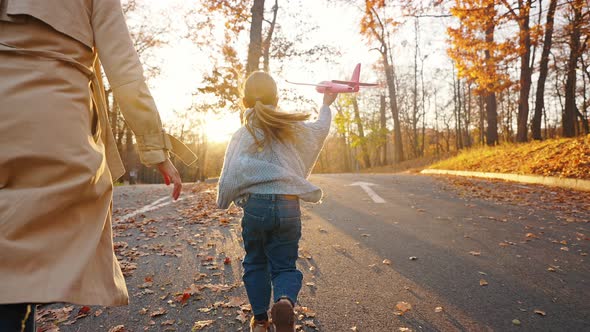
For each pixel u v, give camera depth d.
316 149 2.21
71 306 2.96
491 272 3.63
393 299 3.03
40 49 1.23
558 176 9.31
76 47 1.33
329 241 4.71
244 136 2.12
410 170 23.89
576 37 20.02
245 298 3.08
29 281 1.14
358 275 3.55
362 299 3.03
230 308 2.92
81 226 1.30
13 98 1.16
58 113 1.23
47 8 1.24
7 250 1.12
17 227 1.14
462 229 5.30
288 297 1.97
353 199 7.96
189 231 5.38
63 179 1.23
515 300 3.02
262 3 14.18
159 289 3.30
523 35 15.27
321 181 11.70
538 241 4.68
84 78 1.36
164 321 2.72
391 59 31.53
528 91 17.52
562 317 2.73
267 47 15.03
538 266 3.79
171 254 4.28
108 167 1.52
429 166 22.17
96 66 1.52
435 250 4.33
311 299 3.03
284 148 2.10
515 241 4.69
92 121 1.44
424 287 3.27
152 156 1.49
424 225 5.55
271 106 2.27
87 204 1.33
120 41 1.45
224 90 14.34
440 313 2.80
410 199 7.90
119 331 2.58
